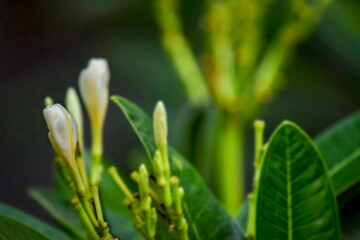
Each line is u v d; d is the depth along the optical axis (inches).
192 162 21.3
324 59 30.2
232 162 21.4
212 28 21.2
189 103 21.9
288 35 21.9
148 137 15.8
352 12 27.5
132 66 32.7
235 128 21.4
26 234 15.4
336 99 30.9
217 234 16.1
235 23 21.2
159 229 15.8
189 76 22.7
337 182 17.0
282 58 21.9
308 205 15.5
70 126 15.0
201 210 16.2
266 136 30.8
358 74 30.0
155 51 32.9
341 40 28.3
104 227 15.1
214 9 21.3
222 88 21.2
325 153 17.8
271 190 15.4
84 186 15.2
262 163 15.4
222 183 21.4
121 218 18.5
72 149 15.0
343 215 17.6
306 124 31.1
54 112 14.9
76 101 16.4
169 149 16.2
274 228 15.6
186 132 21.3
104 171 19.3
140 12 33.1
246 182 31.5
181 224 15.3
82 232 17.9
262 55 24.1
